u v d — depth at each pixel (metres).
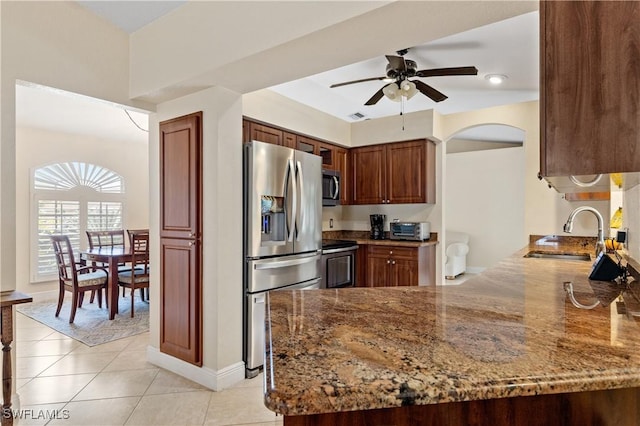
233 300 2.69
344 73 3.53
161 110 2.95
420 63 3.23
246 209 2.83
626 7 1.09
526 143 4.20
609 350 0.90
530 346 0.93
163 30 2.54
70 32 2.41
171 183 2.85
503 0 1.50
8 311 1.88
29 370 2.85
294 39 1.86
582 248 3.57
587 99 1.14
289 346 0.94
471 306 1.33
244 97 3.29
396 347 0.93
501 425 0.91
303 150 4.11
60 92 2.42
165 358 2.89
